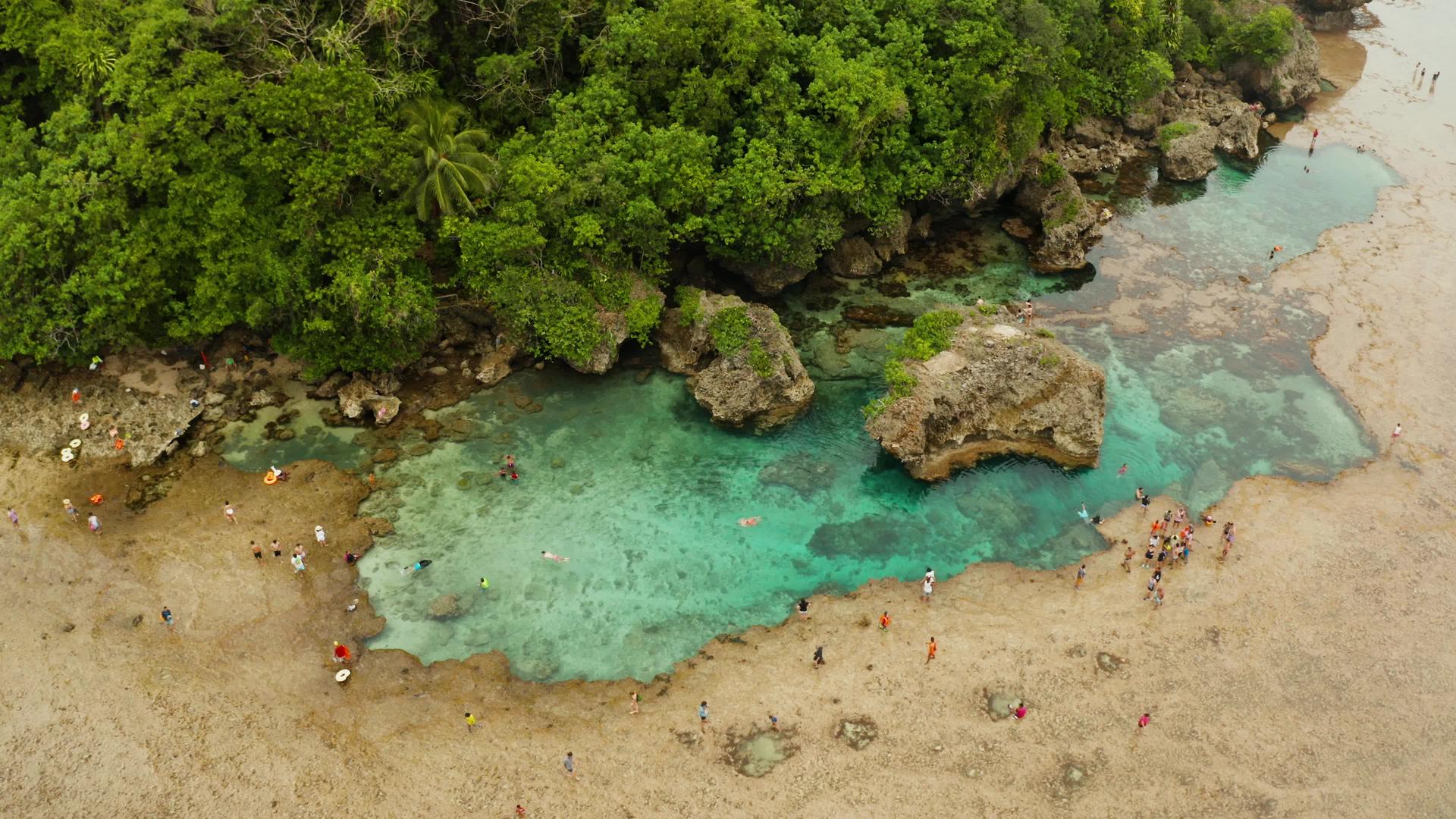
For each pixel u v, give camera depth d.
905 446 58.59
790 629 50.19
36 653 47.22
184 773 42.41
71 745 43.34
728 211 67.25
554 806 41.47
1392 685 46.53
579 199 61.91
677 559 54.44
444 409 64.19
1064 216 82.38
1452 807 41.34
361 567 53.47
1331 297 77.19
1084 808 41.28
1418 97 114.31
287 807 41.28
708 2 64.06
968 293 77.94
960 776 42.59
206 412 62.69
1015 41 79.00
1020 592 52.19
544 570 53.59
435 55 65.44
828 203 72.38
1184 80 109.81
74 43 55.97
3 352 56.25
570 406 64.94
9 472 57.25
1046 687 46.50
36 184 55.31
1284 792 41.84
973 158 80.44
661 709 45.94
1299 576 52.53
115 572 51.66
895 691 46.47
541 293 62.22
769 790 42.12
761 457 61.69
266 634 49.12
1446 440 62.44
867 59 72.25
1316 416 64.88
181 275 58.88
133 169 54.72
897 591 52.44
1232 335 73.12
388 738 44.31
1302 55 109.81
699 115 66.25
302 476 58.56
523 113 67.44
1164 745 43.78
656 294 67.25
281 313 60.31
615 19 65.50
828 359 70.19
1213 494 58.66
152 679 46.28
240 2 55.56
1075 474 60.22
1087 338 72.88
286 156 55.78
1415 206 90.38
